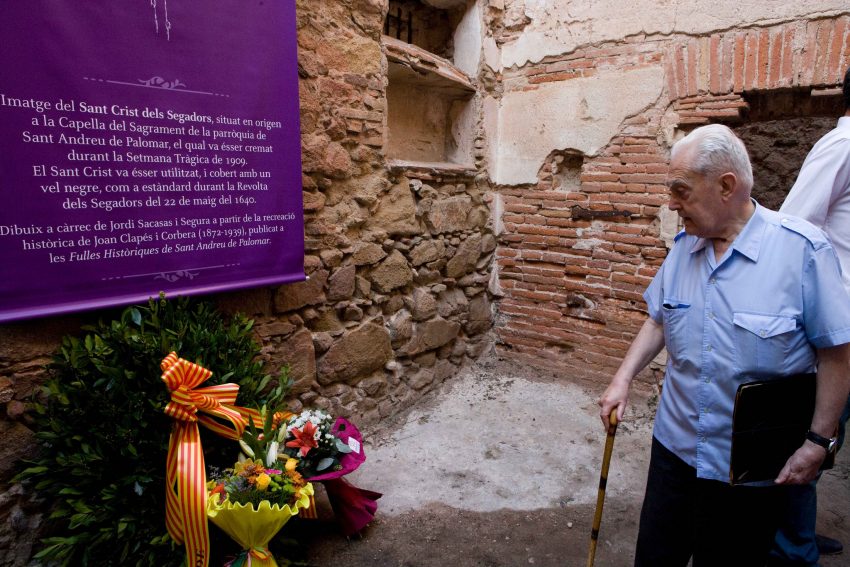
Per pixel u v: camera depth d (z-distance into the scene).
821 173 1.84
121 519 1.71
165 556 1.79
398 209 3.27
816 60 2.91
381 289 3.25
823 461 1.32
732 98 3.18
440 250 3.70
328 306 2.92
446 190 3.71
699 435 1.43
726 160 1.28
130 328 1.86
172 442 1.76
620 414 1.66
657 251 3.53
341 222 2.91
